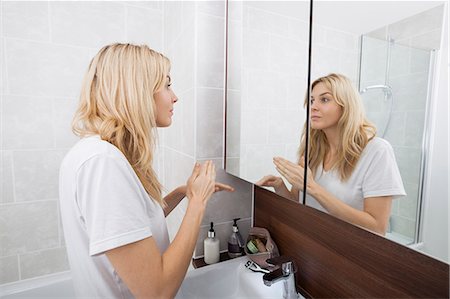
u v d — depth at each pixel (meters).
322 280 0.74
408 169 0.37
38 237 1.27
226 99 0.99
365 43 0.42
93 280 0.56
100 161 0.48
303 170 0.57
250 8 0.79
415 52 0.35
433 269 0.48
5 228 1.21
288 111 0.61
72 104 1.27
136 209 0.50
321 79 0.51
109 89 0.58
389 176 0.40
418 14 0.35
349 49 0.45
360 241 0.62
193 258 1.02
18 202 1.22
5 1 1.11
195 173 0.73
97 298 0.57
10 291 1.20
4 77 1.14
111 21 1.31
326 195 0.51
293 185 0.60
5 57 1.13
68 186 0.51
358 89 0.44
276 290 0.80
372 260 0.59
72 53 1.25
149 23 1.40
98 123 0.59
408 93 0.36
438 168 0.34
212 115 1.00
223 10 0.98
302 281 0.82
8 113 1.16
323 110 0.50
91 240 0.46
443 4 0.32
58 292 1.27
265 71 0.71
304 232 0.81
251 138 0.80
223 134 1.02
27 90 1.18
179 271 0.55
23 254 1.25
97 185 0.47
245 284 0.88
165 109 0.69
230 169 0.97
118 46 0.61
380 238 0.57
